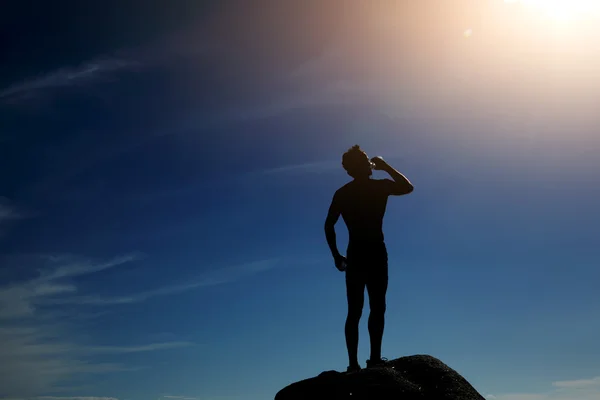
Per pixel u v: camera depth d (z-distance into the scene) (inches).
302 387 354.9
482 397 357.7
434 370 366.3
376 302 397.4
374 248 399.9
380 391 342.6
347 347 395.9
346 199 407.8
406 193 410.9
